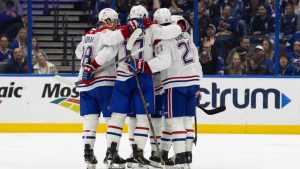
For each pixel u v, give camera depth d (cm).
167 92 1608
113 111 1591
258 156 1897
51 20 2552
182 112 1603
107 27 1595
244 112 2350
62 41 2523
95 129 1633
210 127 2352
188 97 1631
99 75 1612
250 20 2486
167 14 1595
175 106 1598
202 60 2486
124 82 1581
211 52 2483
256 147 2061
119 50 1605
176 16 1634
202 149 2014
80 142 2125
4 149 1986
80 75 1647
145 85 1581
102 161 1791
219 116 2352
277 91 2353
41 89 2344
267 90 2352
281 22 2480
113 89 1602
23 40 2450
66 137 2239
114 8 2494
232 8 2488
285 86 2353
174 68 1603
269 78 2355
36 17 2542
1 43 2441
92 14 2570
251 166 1736
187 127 1641
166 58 1565
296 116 2355
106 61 1584
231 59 2484
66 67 2506
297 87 2352
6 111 2339
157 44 1580
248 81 2352
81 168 1677
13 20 2452
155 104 1655
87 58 1597
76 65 2514
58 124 2350
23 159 1812
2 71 2441
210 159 1841
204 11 2486
